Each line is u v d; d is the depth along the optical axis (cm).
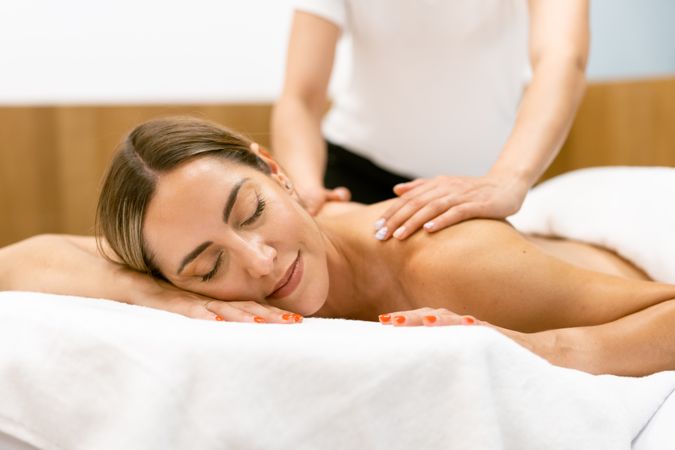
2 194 207
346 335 73
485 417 68
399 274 110
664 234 116
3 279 121
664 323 91
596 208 130
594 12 262
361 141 170
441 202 107
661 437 77
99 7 219
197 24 228
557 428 73
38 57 216
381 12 155
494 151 166
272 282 101
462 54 156
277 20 234
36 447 81
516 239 102
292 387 71
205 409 70
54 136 209
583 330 91
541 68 124
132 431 70
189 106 218
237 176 102
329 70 160
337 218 123
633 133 222
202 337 73
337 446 71
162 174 101
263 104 224
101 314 81
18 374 80
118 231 107
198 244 100
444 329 73
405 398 70
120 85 223
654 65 271
